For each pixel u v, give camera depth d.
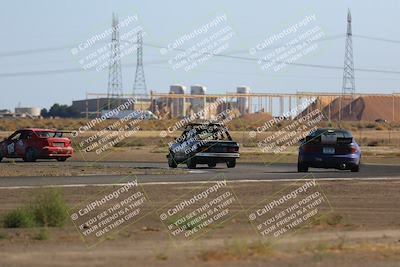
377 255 19.47
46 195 26.58
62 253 19.05
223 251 19.30
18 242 20.84
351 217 26.84
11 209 28.11
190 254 19.09
